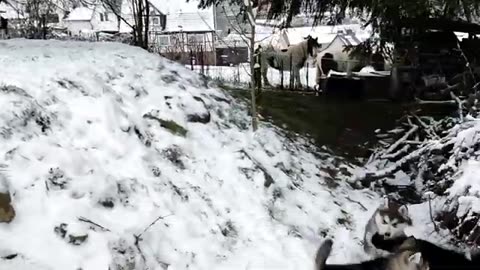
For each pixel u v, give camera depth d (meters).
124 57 7.38
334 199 6.32
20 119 4.55
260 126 7.53
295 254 4.79
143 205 4.43
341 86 11.43
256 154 6.43
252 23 6.94
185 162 5.45
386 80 11.27
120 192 4.41
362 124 9.29
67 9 23.66
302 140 8.16
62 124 4.89
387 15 9.38
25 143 4.32
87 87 5.64
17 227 3.65
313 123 9.17
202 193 5.09
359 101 10.90
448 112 9.02
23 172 4.02
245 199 5.36
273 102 10.34
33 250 3.53
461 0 8.30
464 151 5.77
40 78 5.52
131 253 3.90
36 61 6.26
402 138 7.57
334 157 7.85
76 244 3.72
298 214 5.57
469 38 10.96
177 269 4.09
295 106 10.13
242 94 9.41
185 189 4.98
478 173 5.23
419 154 6.81
